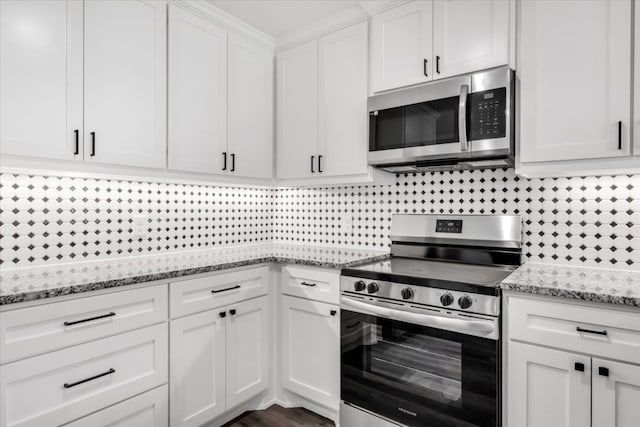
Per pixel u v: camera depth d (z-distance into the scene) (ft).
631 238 5.41
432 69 6.05
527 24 5.19
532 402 4.50
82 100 5.22
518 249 6.16
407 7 6.33
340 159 7.23
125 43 5.70
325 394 6.43
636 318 3.90
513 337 4.60
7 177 5.46
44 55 4.87
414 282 5.22
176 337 5.56
